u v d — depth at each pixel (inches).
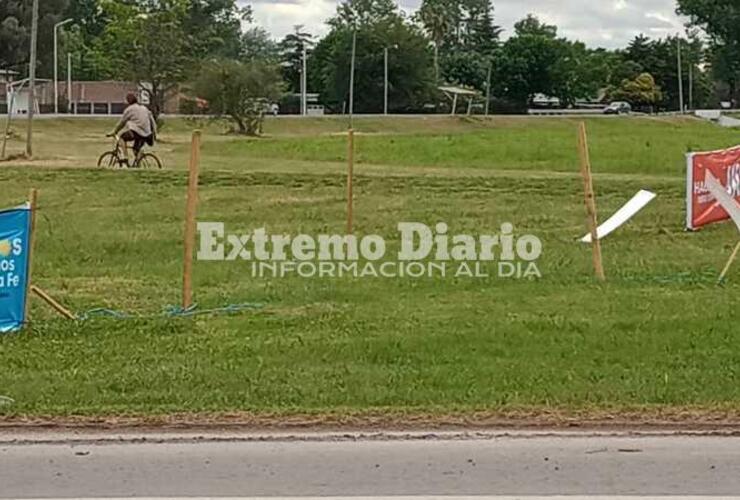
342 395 336.5
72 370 370.3
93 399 334.0
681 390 339.0
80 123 2404.0
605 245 679.7
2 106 3351.4
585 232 735.7
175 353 397.4
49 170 1048.8
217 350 400.8
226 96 2477.9
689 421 309.6
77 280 568.1
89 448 288.7
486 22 5098.4
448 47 4997.5
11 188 936.3
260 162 1374.3
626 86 4483.3
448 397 334.0
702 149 1685.5
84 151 1553.9
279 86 2696.9
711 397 332.2
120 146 1147.9
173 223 766.5
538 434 299.1
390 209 848.9
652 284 539.2
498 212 836.6
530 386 345.4
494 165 1403.8
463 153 1592.0
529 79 4534.9
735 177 770.2
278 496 251.0
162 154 1545.3
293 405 327.6
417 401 330.6
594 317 453.1
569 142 1835.6
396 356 389.1
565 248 661.3
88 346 409.1
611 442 292.0
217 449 287.4
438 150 1644.9
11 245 435.8
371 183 1007.0
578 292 515.5
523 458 279.0
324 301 502.6
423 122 3006.9
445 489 255.6
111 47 3408.0
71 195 902.4
